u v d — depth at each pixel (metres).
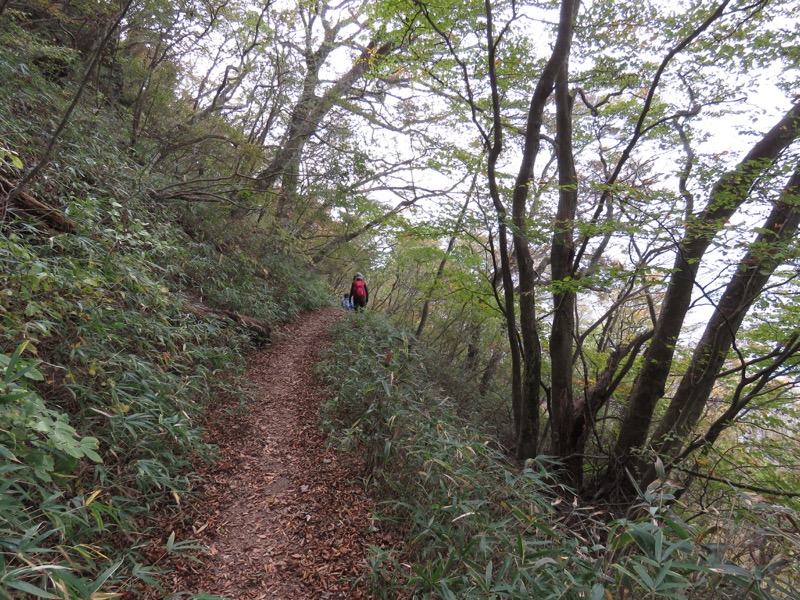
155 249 5.80
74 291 4.55
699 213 6.07
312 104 12.95
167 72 12.94
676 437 7.01
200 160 12.91
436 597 3.32
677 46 6.26
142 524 3.95
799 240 5.20
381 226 12.98
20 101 7.14
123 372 4.59
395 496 4.80
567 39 7.22
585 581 2.82
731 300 7.12
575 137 9.88
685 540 2.57
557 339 8.21
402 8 7.48
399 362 6.84
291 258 14.96
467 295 10.55
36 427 2.39
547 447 10.23
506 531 3.90
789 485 6.70
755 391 6.38
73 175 6.65
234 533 4.16
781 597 2.45
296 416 6.58
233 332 8.09
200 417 5.72
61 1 9.77
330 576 3.77
